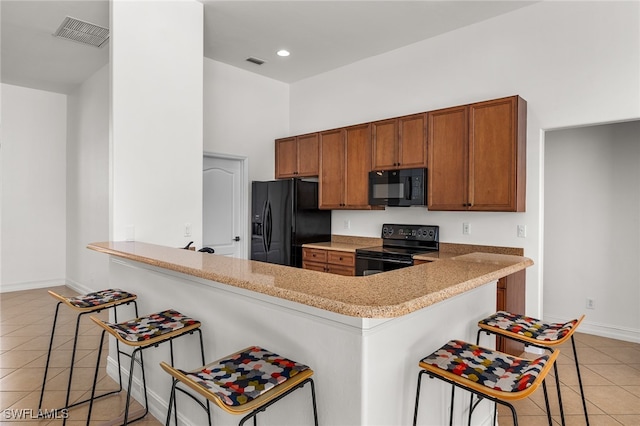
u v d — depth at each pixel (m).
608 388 2.72
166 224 3.08
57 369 2.98
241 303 1.79
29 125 5.52
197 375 1.32
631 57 2.89
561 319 4.02
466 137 3.42
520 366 1.42
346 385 1.36
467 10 3.46
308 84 5.26
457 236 3.80
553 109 3.24
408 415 1.53
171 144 3.11
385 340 1.40
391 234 4.28
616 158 3.71
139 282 2.60
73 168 5.57
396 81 4.30
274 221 4.71
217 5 3.36
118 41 2.82
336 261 4.23
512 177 3.17
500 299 2.97
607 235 3.76
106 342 3.57
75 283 5.50
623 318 3.68
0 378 2.82
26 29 3.69
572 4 3.15
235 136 4.91
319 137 4.69
